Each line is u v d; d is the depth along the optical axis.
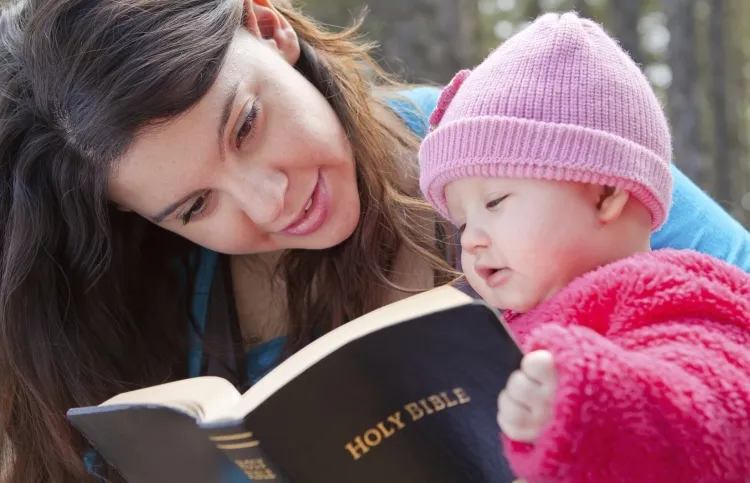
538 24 1.16
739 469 0.84
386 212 1.51
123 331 1.64
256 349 1.67
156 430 0.98
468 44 4.20
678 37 5.28
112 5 1.23
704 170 5.19
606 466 0.80
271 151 1.31
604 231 1.06
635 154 1.05
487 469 0.94
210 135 1.25
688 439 0.81
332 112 1.46
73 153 1.36
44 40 1.28
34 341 1.53
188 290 1.71
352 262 1.55
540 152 1.04
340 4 5.04
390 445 0.90
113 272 1.60
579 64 1.09
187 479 1.06
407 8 3.89
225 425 0.83
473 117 1.10
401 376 0.84
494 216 1.08
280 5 1.57
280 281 1.65
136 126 1.21
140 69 1.19
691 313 0.96
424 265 1.56
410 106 1.74
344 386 0.83
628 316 0.96
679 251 1.07
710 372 0.86
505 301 1.10
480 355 0.82
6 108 1.39
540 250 1.05
